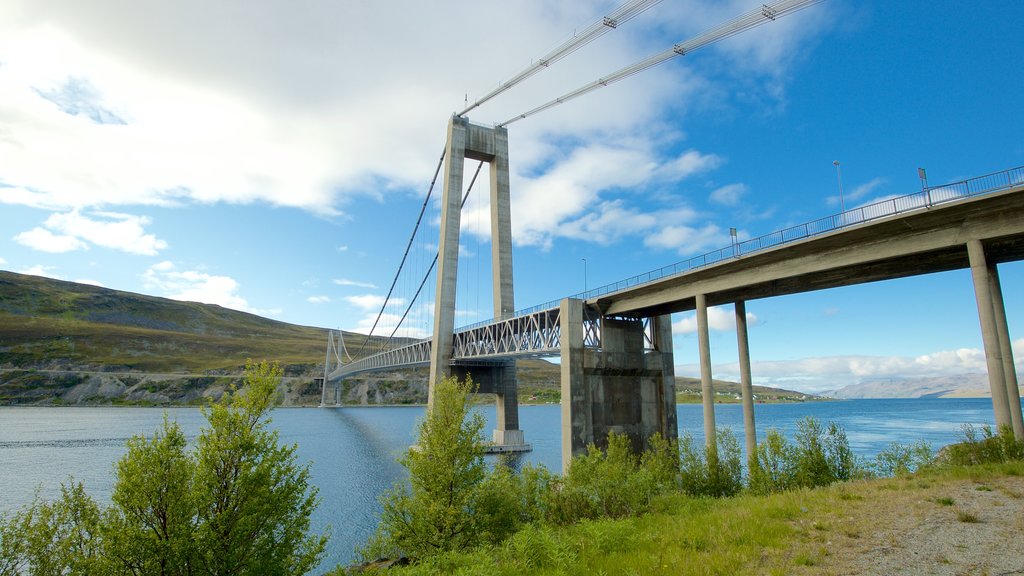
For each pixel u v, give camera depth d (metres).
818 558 11.06
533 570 13.09
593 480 22.66
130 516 14.73
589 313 55.12
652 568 11.14
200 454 15.92
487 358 74.81
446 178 91.94
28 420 126.25
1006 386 25.05
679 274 44.34
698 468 26.59
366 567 21.27
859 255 31.83
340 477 60.25
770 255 36.44
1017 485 16.36
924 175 28.25
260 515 15.84
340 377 189.12
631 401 54.41
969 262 29.81
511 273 90.94
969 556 10.60
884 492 17.09
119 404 182.75
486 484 22.94
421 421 23.58
